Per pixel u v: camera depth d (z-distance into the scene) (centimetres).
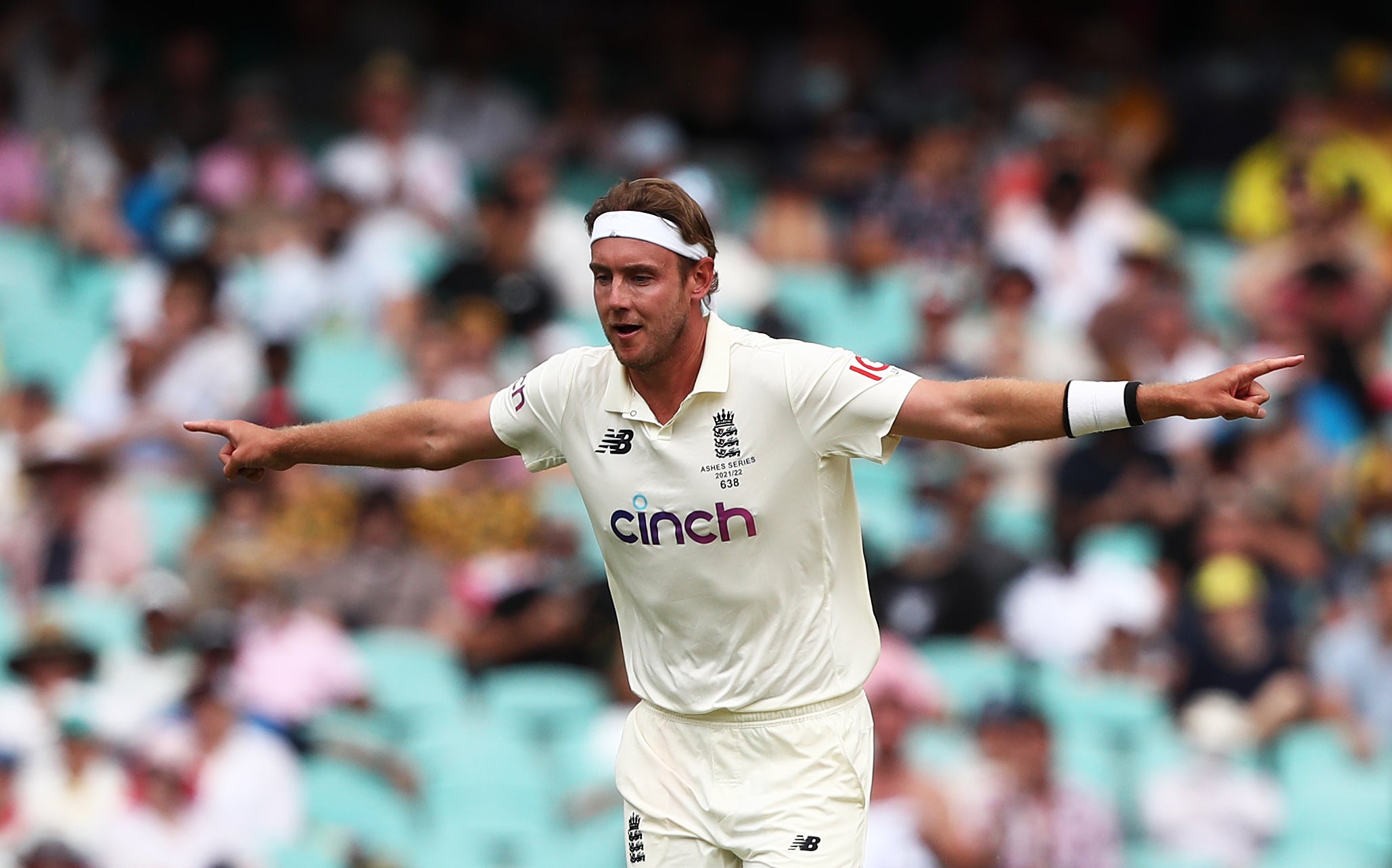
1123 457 3766
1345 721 3369
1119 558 3597
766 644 1545
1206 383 1372
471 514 3528
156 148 4581
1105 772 3166
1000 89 5416
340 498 3506
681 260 1483
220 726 2925
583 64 5312
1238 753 3300
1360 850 3180
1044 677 3406
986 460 3978
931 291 4241
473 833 2973
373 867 2934
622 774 1627
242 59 5728
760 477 1507
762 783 1562
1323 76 5494
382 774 3067
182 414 3744
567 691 3253
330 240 4272
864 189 4853
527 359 3972
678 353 1509
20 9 4806
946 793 2945
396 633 3334
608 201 1488
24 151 4612
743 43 5734
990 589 3525
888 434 1487
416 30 5538
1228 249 5003
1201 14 6012
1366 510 3941
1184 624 3453
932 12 6350
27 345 4075
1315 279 4462
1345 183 5000
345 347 4025
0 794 2867
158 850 2830
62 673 3052
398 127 4538
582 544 3675
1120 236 4625
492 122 5112
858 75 5472
